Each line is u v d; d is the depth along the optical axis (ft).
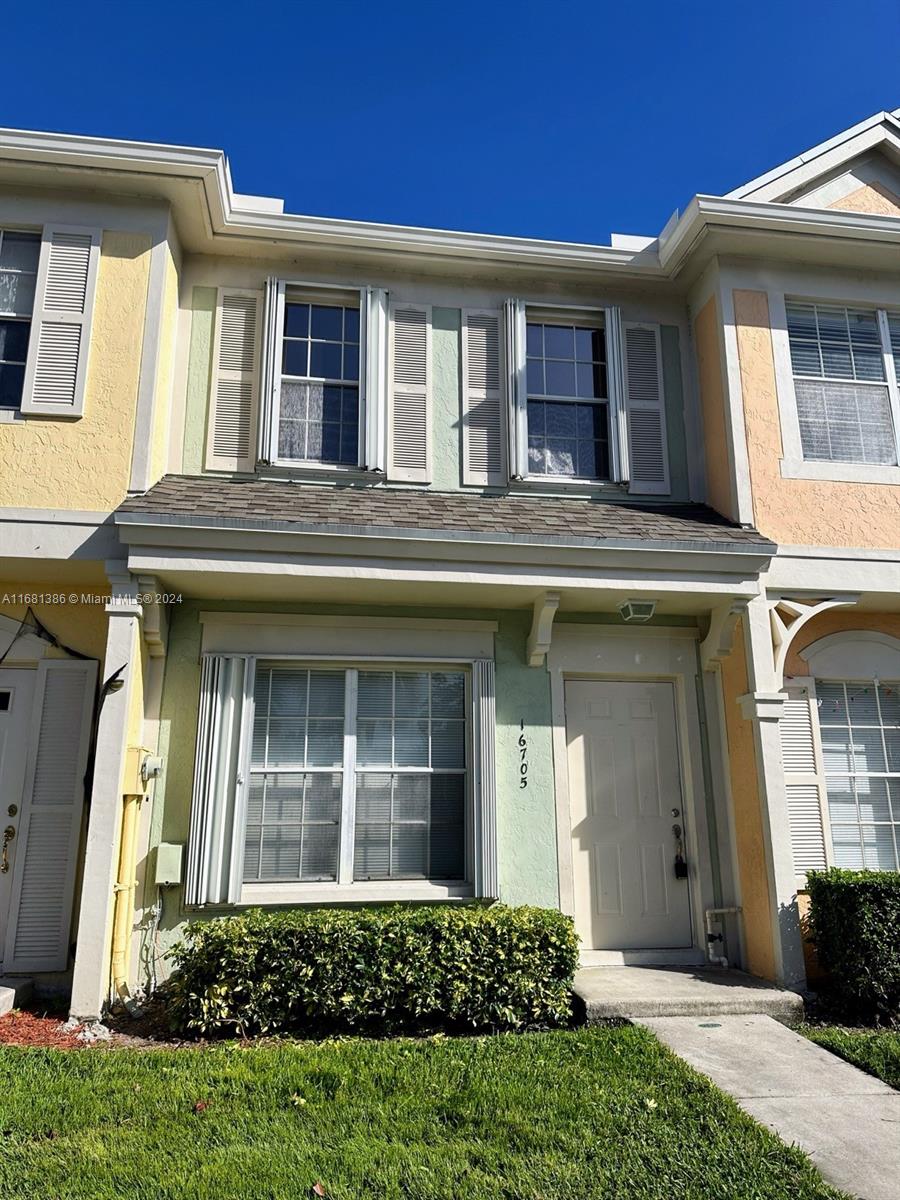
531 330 27.04
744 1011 18.56
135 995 19.57
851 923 19.04
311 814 21.84
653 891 23.44
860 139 27.07
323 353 25.76
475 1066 14.55
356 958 17.35
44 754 22.06
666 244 26.09
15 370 21.72
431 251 25.84
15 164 21.67
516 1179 10.71
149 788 21.18
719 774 23.89
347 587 21.38
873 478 24.53
